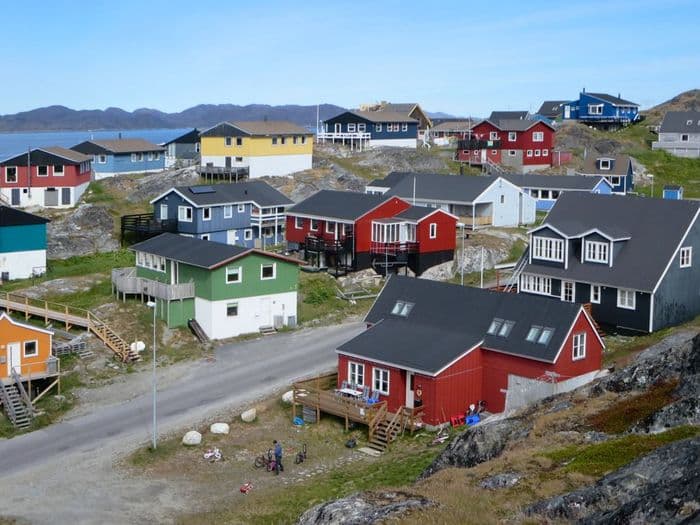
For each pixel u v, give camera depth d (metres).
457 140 120.88
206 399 48.19
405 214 73.12
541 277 59.00
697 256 56.78
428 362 43.62
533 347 43.78
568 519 22.75
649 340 51.62
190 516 34.91
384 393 45.16
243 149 97.31
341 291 68.06
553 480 25.80
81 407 47.47
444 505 25.28
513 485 26.50
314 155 108.50
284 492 36.34
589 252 57.22
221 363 53.59
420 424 43.56
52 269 72.12
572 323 43.75
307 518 27.39
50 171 86.00
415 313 49.34
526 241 80.38
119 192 92.56
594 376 44.19
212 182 94.94
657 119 146.12
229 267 57.78
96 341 55.19
